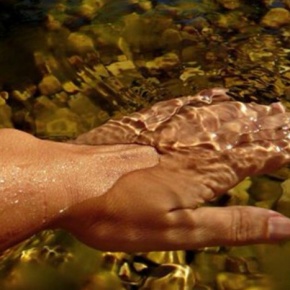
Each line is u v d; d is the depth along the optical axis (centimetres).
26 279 53
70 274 53
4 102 63
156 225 51
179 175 53
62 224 51
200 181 53
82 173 52
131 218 51
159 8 70
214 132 56
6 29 69
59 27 69
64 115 62
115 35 67
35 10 71
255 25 67
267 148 55
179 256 54
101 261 54
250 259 53
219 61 64
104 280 53
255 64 64
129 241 51
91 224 51
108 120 61
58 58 66
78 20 69
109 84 64
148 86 63
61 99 63
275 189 56
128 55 66
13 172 50
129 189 52
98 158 53
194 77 63
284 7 69
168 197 52
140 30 68
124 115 61
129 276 53
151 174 53
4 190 49
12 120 62
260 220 51
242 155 55
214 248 54
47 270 53
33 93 64
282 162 55
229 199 56
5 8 71
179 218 51
